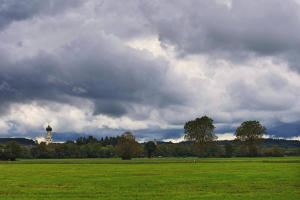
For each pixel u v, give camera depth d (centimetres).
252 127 16900
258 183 4159
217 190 3609
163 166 8244
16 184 4228
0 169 7525
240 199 3045
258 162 9944
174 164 9362
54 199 3098
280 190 3572
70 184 4197
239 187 3825
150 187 3869
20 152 17575
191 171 6266
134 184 4150
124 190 3638
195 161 11350
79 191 3566
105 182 4384
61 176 5341
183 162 10762
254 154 17362
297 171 5969
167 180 4581
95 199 3081
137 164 9650
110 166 8550
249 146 17162
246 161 10775
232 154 19538
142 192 3488
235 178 4781
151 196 3231
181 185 4034
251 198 3091
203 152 17488
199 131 16538
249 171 6075
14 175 5609
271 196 3188
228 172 5900
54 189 3738
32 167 8450
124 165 9050
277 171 5997
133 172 6112
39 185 4116
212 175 5300
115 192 3494
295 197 3133
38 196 3269
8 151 16588
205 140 16500
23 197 3216
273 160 11100
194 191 3544
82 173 5972
